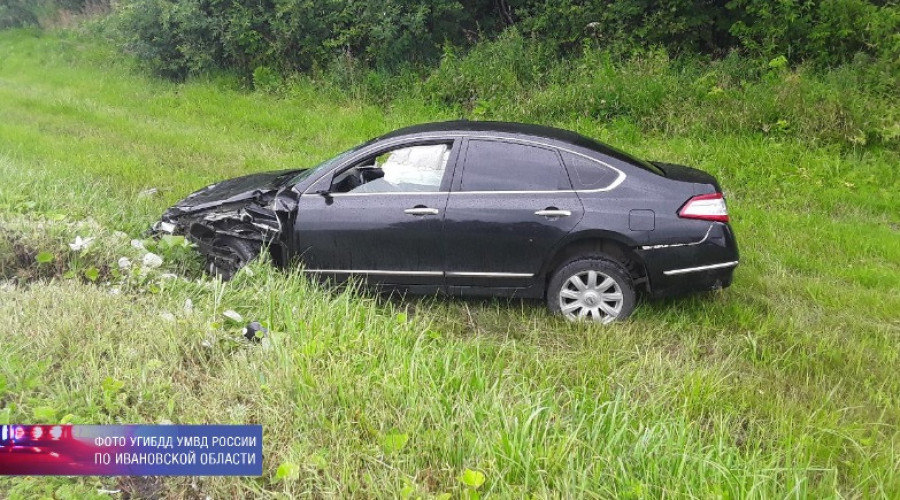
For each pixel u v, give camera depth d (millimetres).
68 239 5500
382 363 4160
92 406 3672
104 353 4203
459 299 5750
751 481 3334
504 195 5281
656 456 3451
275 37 14156
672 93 11062
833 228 7762
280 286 5180
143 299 4855
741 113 10398
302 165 9492
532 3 14312
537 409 3658
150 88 14625
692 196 5207
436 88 12562
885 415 4270
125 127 11586
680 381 4426
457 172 5379
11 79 16125
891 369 4762
